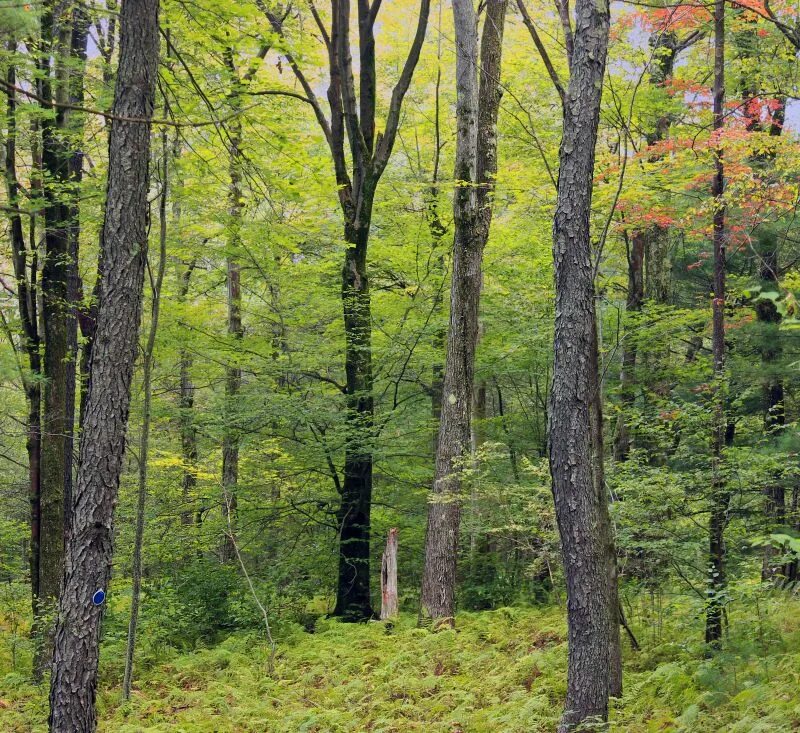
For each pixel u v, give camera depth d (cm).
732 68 1521
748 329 1349
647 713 735
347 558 1452
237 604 1331
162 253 995
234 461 1694
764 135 1017
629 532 905
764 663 753
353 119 1484
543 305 1584
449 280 1648
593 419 695
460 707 838
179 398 1984
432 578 1242
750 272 1638
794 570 1157
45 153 1124
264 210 1523
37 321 1274
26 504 2080
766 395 1520
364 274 1508
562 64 1524
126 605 1443
